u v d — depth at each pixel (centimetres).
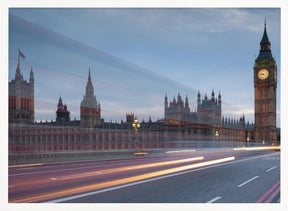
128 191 1128
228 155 4494
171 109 10838
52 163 2317
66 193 1062
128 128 9731
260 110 14738
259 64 14925
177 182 1372
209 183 1364
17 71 8275
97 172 1705
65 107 12394
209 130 11469
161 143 10225
